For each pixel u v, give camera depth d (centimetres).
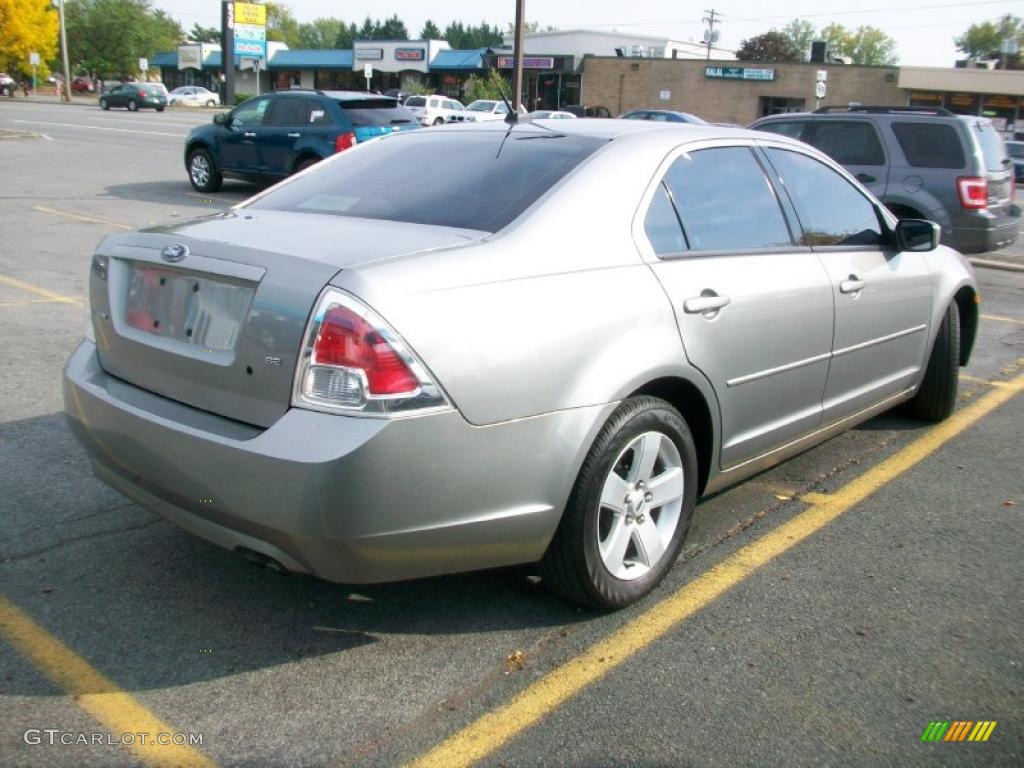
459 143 388
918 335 500
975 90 4406
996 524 425
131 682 286
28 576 346
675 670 302
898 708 286
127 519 395
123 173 1805
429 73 6756
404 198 346
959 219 1012
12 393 545
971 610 347
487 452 278
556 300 297
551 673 298
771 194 404
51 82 7969
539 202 320
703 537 402
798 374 398
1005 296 1041
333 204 357
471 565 292
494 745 263
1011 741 273
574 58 5531
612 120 402
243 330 278
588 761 258
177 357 296
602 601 324
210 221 345
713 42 6644
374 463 257
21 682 284
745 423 374
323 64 7212
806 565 379
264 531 268
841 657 312
